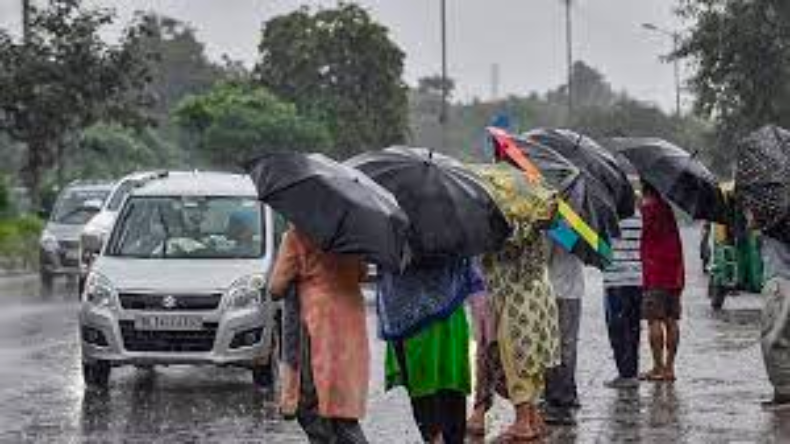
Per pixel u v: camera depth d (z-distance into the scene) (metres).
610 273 16.20
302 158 11.06
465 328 11.90
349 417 10.98
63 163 51.66
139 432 13.91
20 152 75.00
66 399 16.02
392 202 10.88
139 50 44.66
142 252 17.50
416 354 11.73
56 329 23.52
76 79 43.38
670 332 16.88
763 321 15.01
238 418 14.77
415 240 11.31
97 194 35.38
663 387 16.52
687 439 13.19
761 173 14.76
